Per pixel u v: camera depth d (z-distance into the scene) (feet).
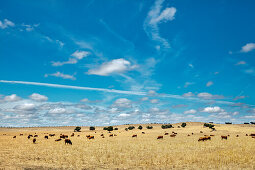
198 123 470.80
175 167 56.85
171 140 136.15
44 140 153.99
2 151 88.17
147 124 577.02
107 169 56.29
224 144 106.11
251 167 55.11
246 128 268.21
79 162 64.23
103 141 136.67
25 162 64.44
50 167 57.98
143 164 61.46
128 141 133.08
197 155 72.02
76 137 190.49
